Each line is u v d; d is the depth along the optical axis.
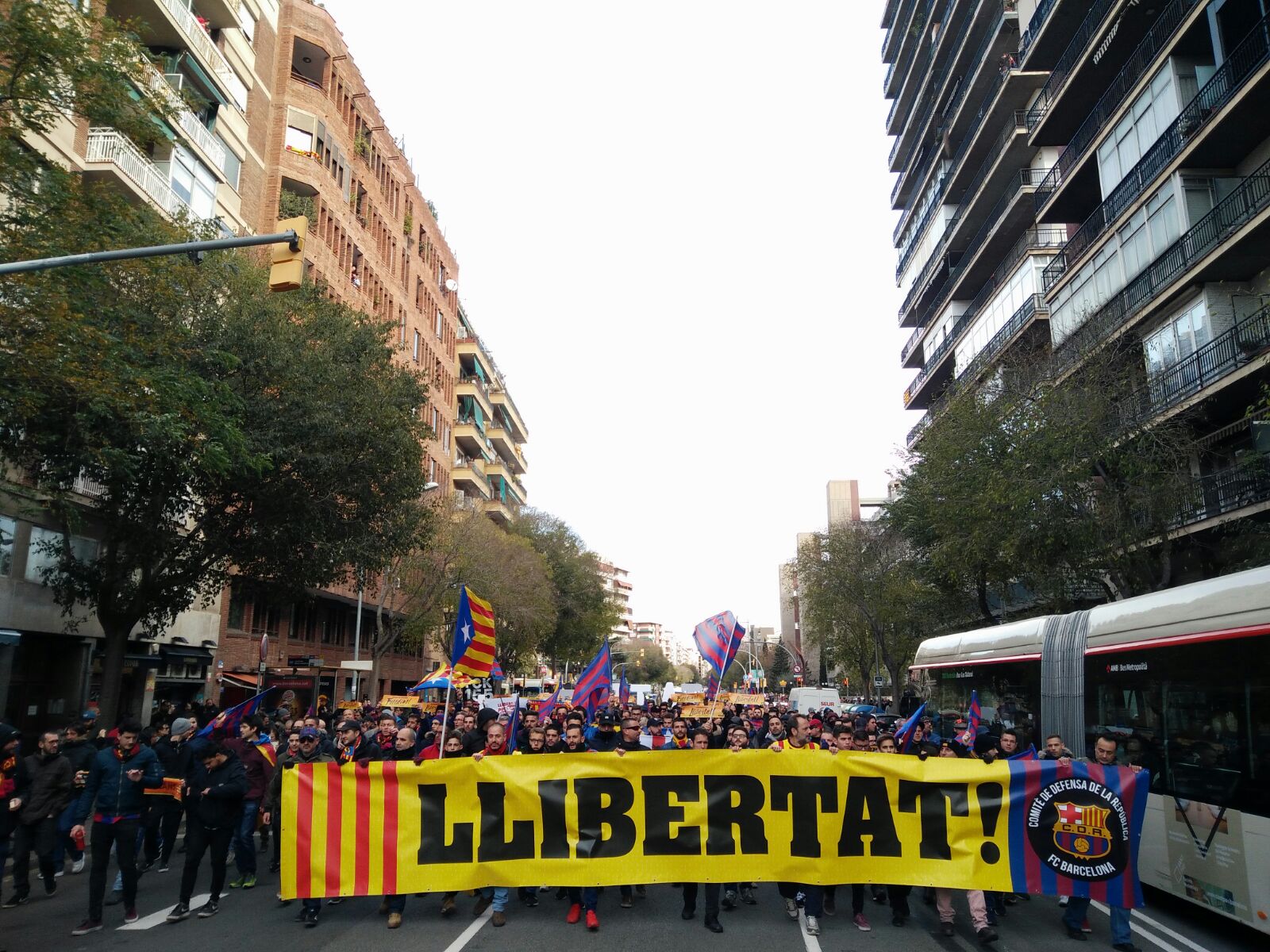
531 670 66.19
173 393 13.98
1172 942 8.26
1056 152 34.34
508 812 8.79
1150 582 19.36
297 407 17.66
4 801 8.87
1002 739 9.77
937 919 9.06
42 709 22.19
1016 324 32.56
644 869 8.66
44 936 8.16
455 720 11.97
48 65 12.35
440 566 38.16
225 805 8.98
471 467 59.69
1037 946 8.05
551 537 64.88
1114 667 10.56
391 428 19.20
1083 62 28.80
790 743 9.78
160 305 16.25
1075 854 8.30
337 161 39.28
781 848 8.66
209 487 17.80
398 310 49.16
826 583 43.53
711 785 8.84
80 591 17.56
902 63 51.56
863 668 49.94
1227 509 21.20
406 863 8.62
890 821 8.66
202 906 9.23
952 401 25.06
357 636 36.25
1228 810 8.09
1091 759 10.99
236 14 30.31
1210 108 21.64
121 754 8.70
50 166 12.80
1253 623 7.99
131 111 13.88
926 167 47.00
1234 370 20.45
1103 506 19.31
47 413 14.01
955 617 34.94
